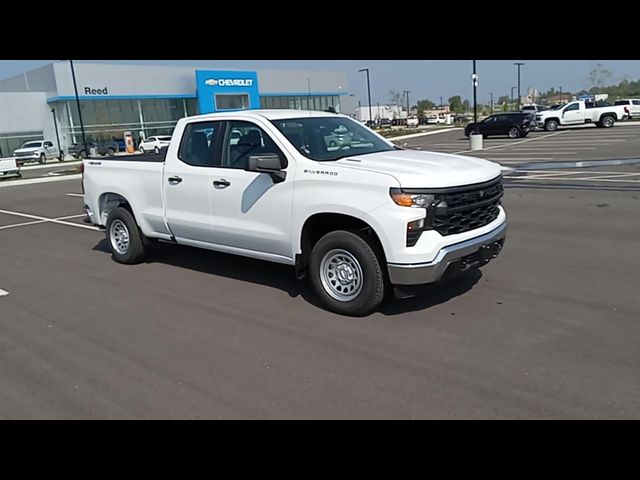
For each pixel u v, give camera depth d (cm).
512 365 388
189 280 639
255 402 354
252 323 492
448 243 453
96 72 4809
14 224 1149
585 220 862
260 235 546
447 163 499
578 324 457
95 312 541
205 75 5181
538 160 1800
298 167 507
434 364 395
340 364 402
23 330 499
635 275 583
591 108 3516
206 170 588
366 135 606
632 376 367
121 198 727
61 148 4906
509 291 547
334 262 502
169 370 404
